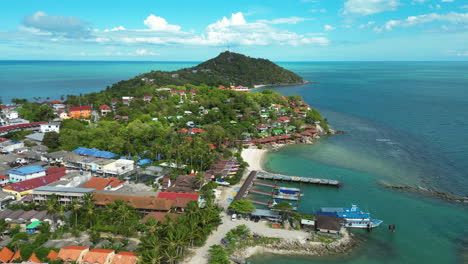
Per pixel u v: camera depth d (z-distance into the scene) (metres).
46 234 86.94
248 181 136.00
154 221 86.81
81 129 189.75
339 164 165.38
